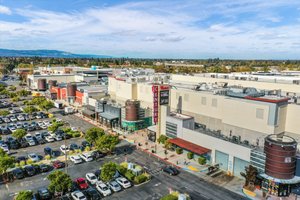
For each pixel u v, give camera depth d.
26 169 54.56
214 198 45.56
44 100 116.81
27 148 69.62
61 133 80.12
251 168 48.91
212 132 65.25
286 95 72.62
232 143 55.59
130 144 73.25
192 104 77.19
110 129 87.19
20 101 138.50
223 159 57.94
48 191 45.69
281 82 81.19
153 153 66.38
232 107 64.00
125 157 63.84
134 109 85.44
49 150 64.88
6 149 65.25
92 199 44.66
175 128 69.81
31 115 104.81
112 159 62.72
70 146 68.81
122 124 89.44
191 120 69.88
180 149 65.75
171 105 85.06
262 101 57.91
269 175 47.84
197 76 107.56
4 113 97.88
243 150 53.34
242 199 45.22
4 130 82.31
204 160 58.84
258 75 104.75
